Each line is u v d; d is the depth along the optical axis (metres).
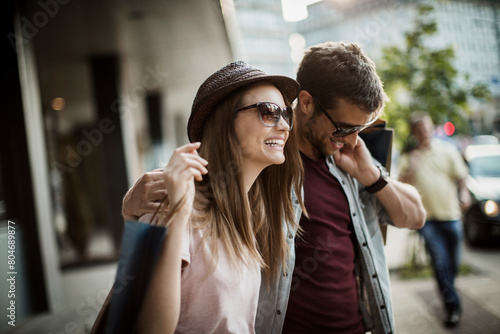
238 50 8.01
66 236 7.27
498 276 4.69
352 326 1.52
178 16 5.83
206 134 1.19
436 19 6.54
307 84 1.48
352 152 1.61
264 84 1.18
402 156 3.92
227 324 1.03
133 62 8.40
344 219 1.56
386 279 1.67
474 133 17.48
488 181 6.74
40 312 4.11
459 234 3.59
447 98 6.75
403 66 6.61
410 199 1.65
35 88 4.57
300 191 1.41
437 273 3.51
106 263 6.63
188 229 1.03
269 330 1.36
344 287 1.50
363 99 1.38
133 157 8.23
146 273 0.87
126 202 1.14
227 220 1.11
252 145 1.15
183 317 1.00
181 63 9.05
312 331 1.44
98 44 6.96
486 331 3.17
